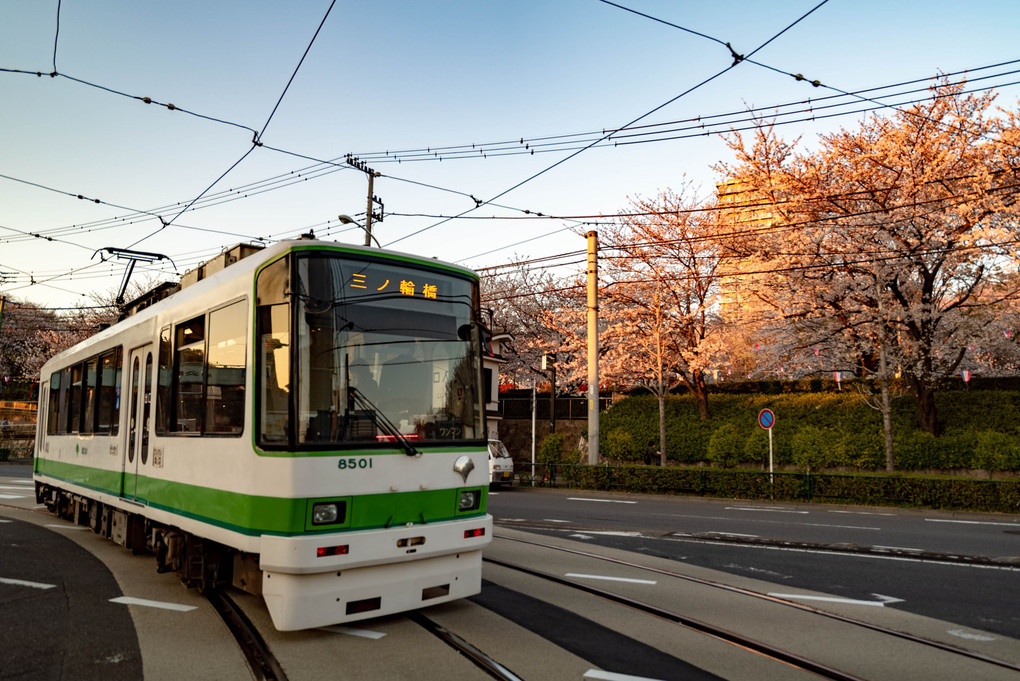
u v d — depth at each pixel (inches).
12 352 1920.5
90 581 308.7
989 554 397.1
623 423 1130.7
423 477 232.8
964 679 193.3
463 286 257.8
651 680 189.6
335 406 218.1
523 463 947.3
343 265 228.4
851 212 848.3
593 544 422.9
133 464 321.1
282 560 202.2
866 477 706.2
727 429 984.9
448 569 237.1
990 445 807.7
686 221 1031.0
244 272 239.6
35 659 204.2
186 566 267.6
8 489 763.4
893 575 336.2
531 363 1389.0
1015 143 740.0
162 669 196.1
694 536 458.0
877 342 875.4
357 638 223.9
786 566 357.7
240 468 223.6
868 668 201.3
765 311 961.5
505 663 201.3
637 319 1059.3
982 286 867.4
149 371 313.0
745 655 212.7
